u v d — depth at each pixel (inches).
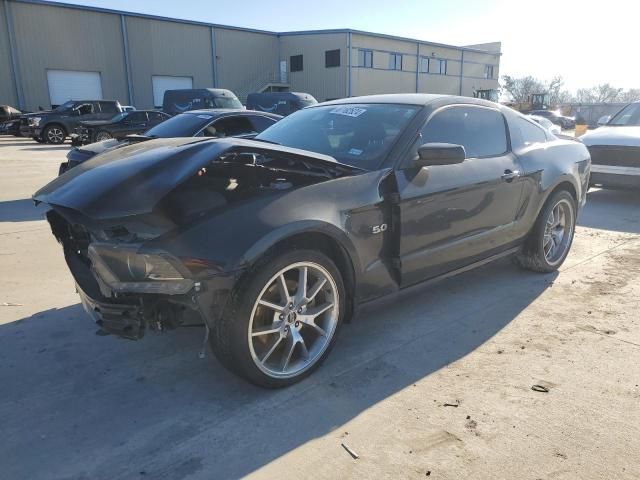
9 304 159.8
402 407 106.9
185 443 96.5
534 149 177.3
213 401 110.0
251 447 95.3
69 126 880.3
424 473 87.9
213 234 99.4
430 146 128.3
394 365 124.0
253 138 167.3
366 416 104.1
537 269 187.9
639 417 103.0
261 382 110.3
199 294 97.8
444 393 111.9
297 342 114.7
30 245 225.5
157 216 103.3
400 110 148.6
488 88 2279.8
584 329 143.3
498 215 160.6
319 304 120.2
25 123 874.8
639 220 281.0
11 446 95.9
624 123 357.1
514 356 128.1
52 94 1316.4
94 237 109.9
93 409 107.2
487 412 104.9
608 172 309.4
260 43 1691.7
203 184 119.3
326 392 112.8
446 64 2052.2
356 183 122.3
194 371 122.0
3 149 748.6
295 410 106.6
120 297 105.4
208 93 858.1
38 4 1259.8
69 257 132.4
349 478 87.2
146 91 1461.6
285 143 152.9
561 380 116.8
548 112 1359.5
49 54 1294.3
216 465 90.8
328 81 1718.8
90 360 127.0
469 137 156.7
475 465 89.7
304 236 111.4
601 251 219.9
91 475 88.7
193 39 1528.1
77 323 146.9
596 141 314.2
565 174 182.7
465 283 179.8
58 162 564.1
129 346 134.0
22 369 122.6
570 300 164.6
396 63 1851.6
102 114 908.0
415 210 131.7
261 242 101.0
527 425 100.6
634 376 118.5
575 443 95.2
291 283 113.7
